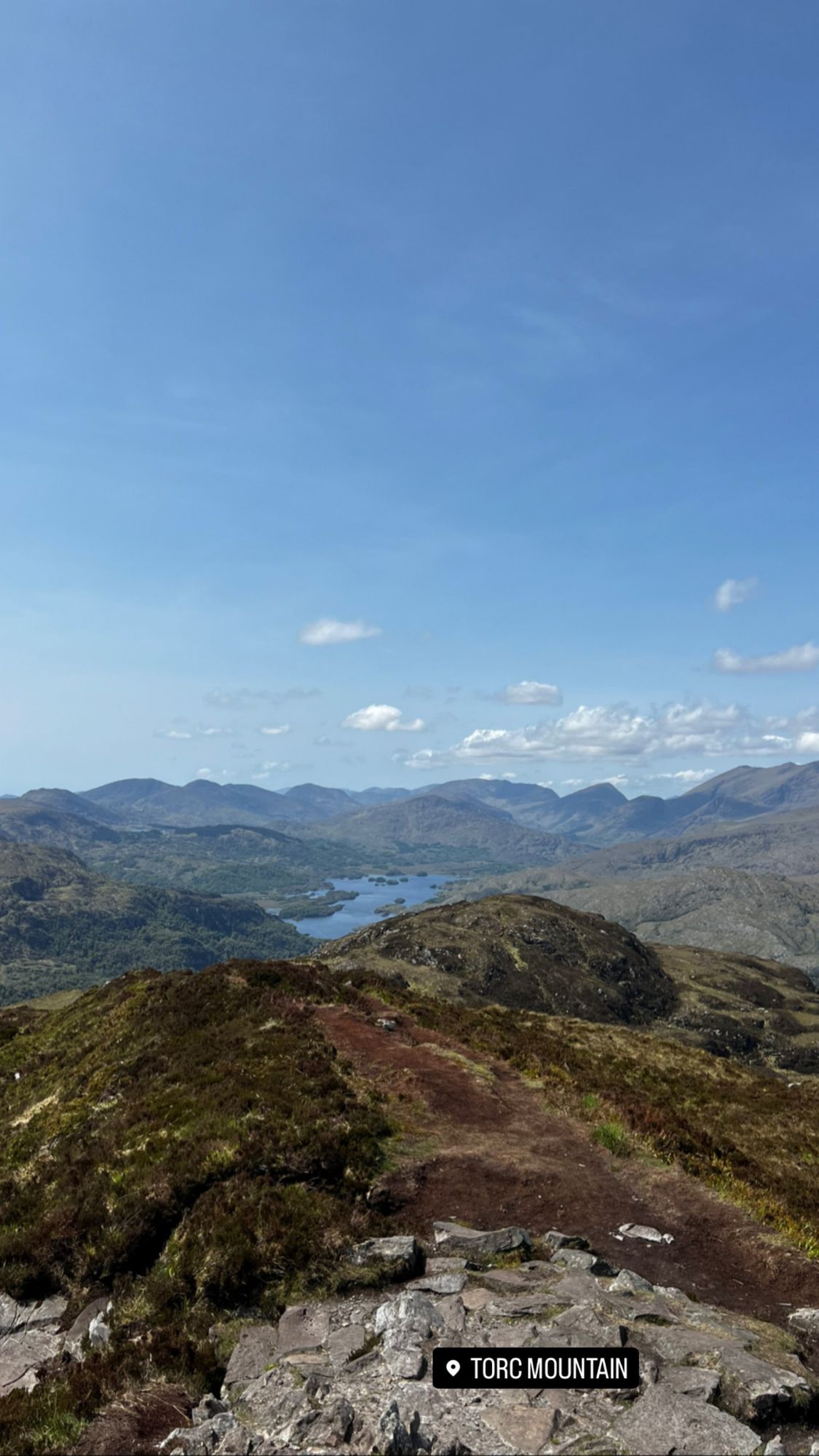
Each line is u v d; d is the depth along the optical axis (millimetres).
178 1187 18844
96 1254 17250
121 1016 41625
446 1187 19859
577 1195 19531
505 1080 30312
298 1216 17172
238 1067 27344
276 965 46781
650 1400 9984
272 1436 9766
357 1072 28188
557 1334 11688
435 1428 9570
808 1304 14570
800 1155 28516
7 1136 28953
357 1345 12328
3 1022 56812
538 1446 9172
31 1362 14906
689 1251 16766
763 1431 9711
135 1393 12148
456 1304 13242
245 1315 14703
